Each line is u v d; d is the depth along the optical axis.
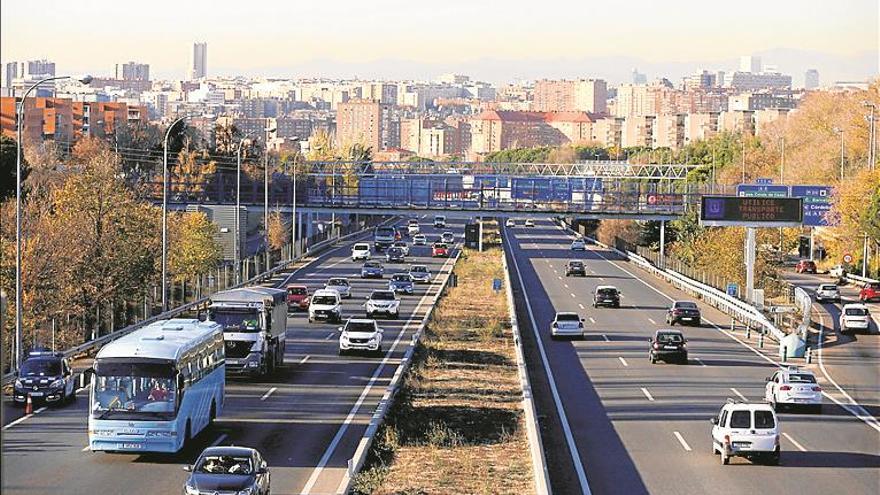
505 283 172.50
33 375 74.56
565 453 61.75
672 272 186.75
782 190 153.00
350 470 50.88
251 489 44.88
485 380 88.81
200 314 94.06
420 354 102.56
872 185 171.50
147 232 122.19
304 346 108.25
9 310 100.06
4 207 112.25
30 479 52.53
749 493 52.16
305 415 71.38
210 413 66.31
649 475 56.12
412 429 67.12
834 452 62.94
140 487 50.91
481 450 61.53
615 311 146.25
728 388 87.00
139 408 56.97
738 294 144.12
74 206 114.56
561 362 100.88
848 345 118.12
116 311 121.31
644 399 81.25
